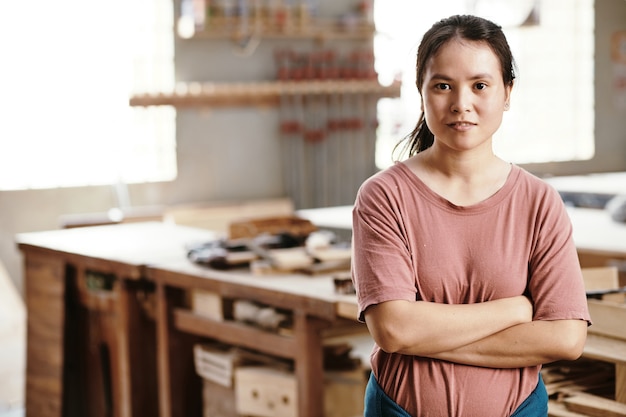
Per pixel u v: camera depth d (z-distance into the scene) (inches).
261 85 344.2
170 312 173.0
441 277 76.5
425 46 75.9
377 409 79.1
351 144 358.9
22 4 316.5
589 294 111.5
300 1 347.6
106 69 331.6
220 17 334.0
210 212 335.0
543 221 76.4
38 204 323.3
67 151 328.5
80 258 189.9
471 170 76.7
